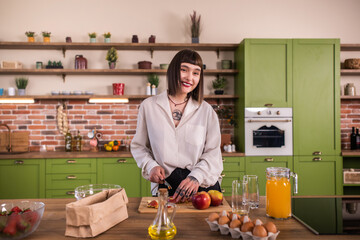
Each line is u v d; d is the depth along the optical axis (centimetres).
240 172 380
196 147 167
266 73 385
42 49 425
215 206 141
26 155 365
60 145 427
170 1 437
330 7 445
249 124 383
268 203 125
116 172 372
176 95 168
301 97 387
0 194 363
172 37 436
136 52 433
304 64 388
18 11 424
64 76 422
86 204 114
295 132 385
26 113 424
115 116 431
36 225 104
